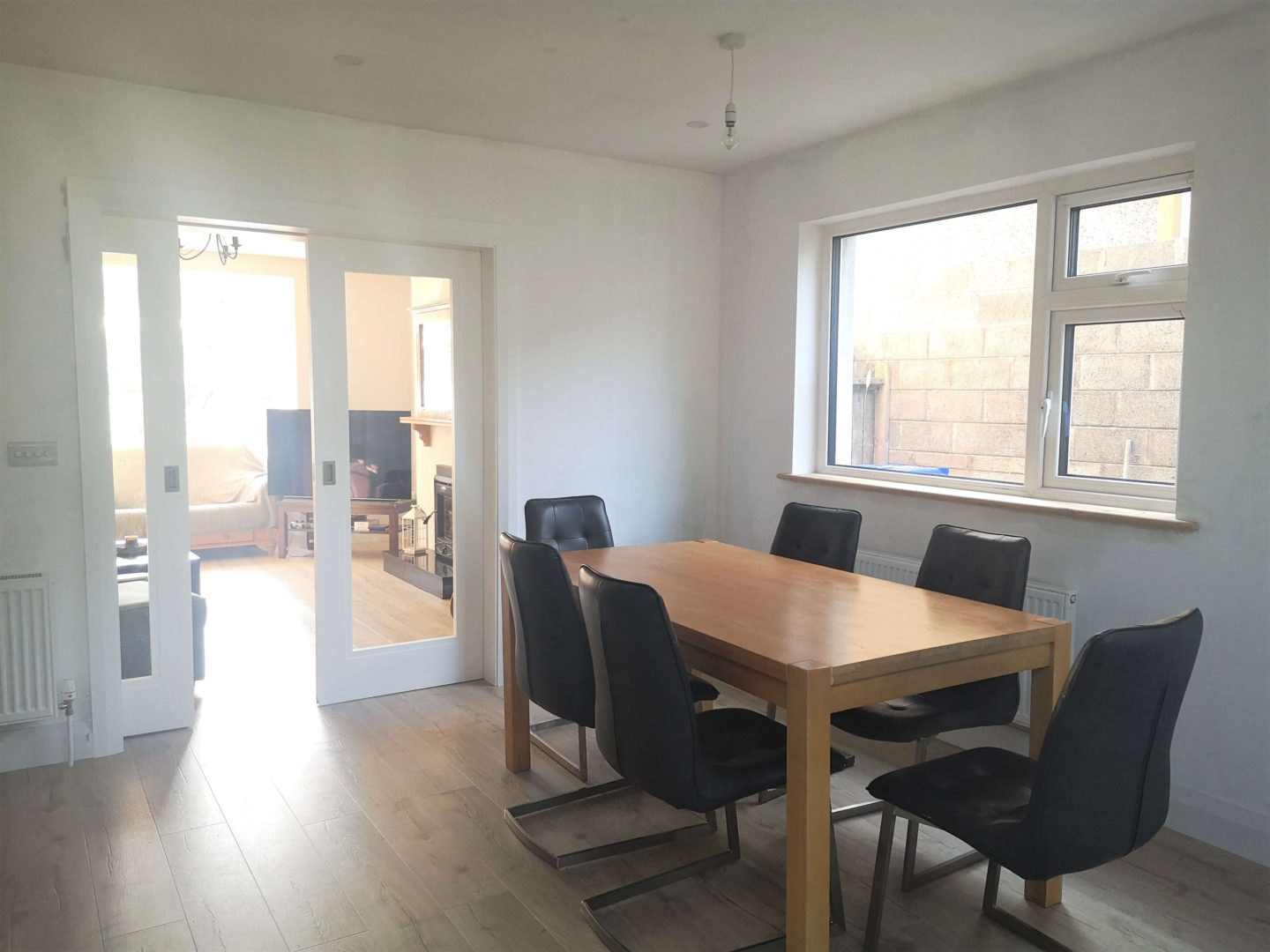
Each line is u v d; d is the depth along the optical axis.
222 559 7.36
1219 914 2.44
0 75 3.11
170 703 3.66
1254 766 2.75
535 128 3.90
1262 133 2.67
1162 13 2.71
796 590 2.84
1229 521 2.79
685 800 2.15
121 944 2.25
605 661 2.24
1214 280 2.79
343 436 3.95
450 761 3.40
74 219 3.24
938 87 3.39
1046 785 1.80
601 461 4.52
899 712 2.72
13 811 2.96
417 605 4.20
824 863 2.05
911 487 3.92
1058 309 3.41
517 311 4.20
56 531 3.30
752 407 4.68
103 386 3.32
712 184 4.76
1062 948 2.24
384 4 2.66
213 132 3.48
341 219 3.75
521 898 2.48
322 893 2.49
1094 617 3.18
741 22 2.78
